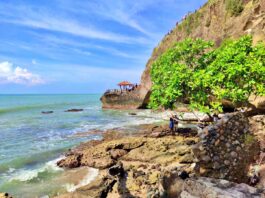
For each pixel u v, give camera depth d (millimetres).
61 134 29938
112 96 65500
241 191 5508
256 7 39531
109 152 18547
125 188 12562
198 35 54500
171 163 15516
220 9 49688
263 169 7203
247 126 7613
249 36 19156
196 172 7477
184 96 18188
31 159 19656
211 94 17406
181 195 6078
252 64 15531
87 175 15617
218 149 7148
